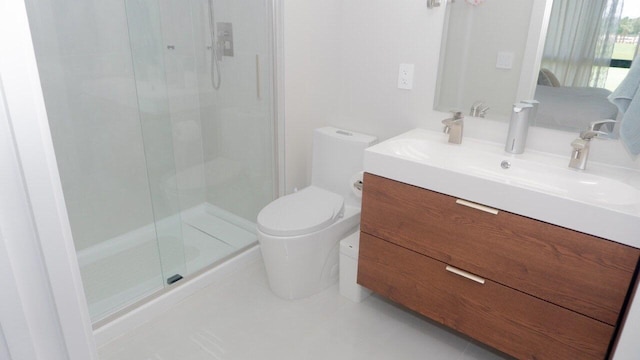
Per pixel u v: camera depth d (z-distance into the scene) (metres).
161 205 2.67
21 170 0.38
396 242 1.84
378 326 1.99
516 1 1.71
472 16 1.83
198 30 2.55
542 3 1.65
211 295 2.19
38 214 0.40
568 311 1.43
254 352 1.83
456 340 1.91
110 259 2.35
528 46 1.73
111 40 2.25
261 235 2.03
